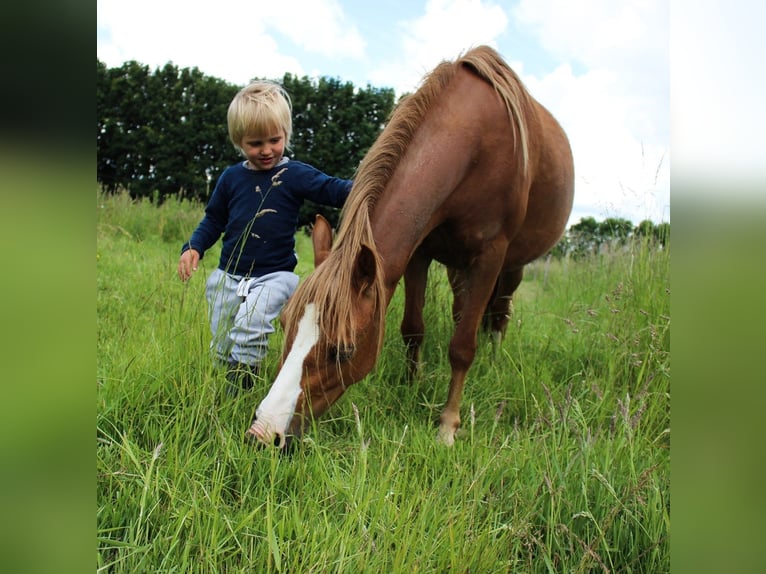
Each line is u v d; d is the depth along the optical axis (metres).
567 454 1.83
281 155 2.44
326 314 1.73
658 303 3.08
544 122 2.92
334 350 1.75
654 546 1.47
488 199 2.35
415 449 1.96
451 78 2.29
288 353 1.76
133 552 1.28
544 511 1.63
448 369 2.81
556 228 3.22
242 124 2.27
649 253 3.42
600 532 1.45
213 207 2.50
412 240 2.05
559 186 3.02
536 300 4.50
